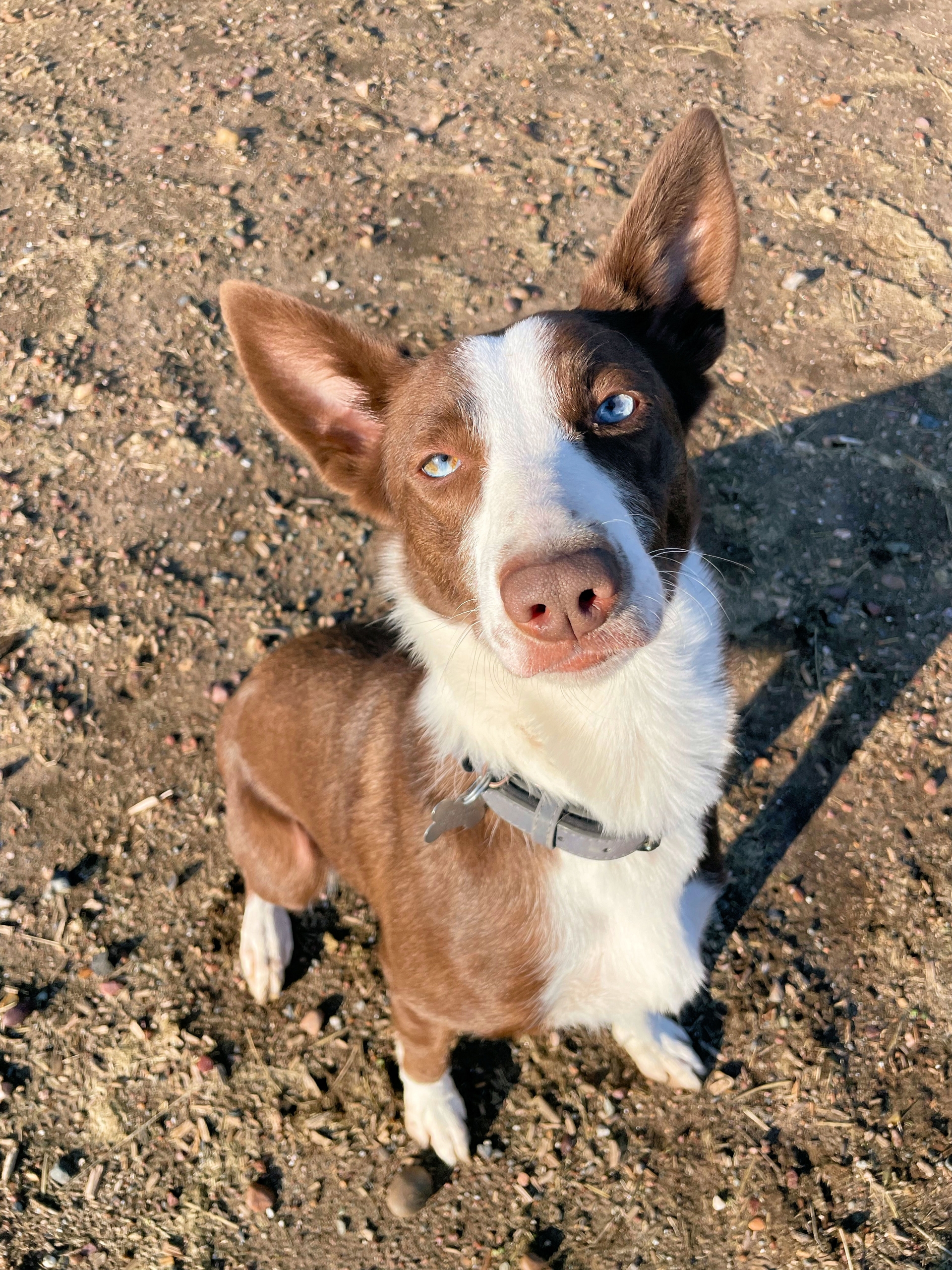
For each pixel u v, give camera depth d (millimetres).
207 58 1171
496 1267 564
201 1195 590
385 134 1065
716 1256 560
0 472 855
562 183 1006
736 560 776
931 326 886
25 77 1174
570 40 1145
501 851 475
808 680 727
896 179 993
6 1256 575
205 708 750
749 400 851
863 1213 562
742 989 628
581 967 501
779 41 1131
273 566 803
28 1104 618
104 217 1016
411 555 460
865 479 809
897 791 686
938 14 1162
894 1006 618
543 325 428
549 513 368
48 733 742
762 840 675
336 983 650
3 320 941
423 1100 583
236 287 445
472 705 446
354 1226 579
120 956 663
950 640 735
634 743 448
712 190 463
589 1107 601
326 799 553
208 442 863
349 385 480
